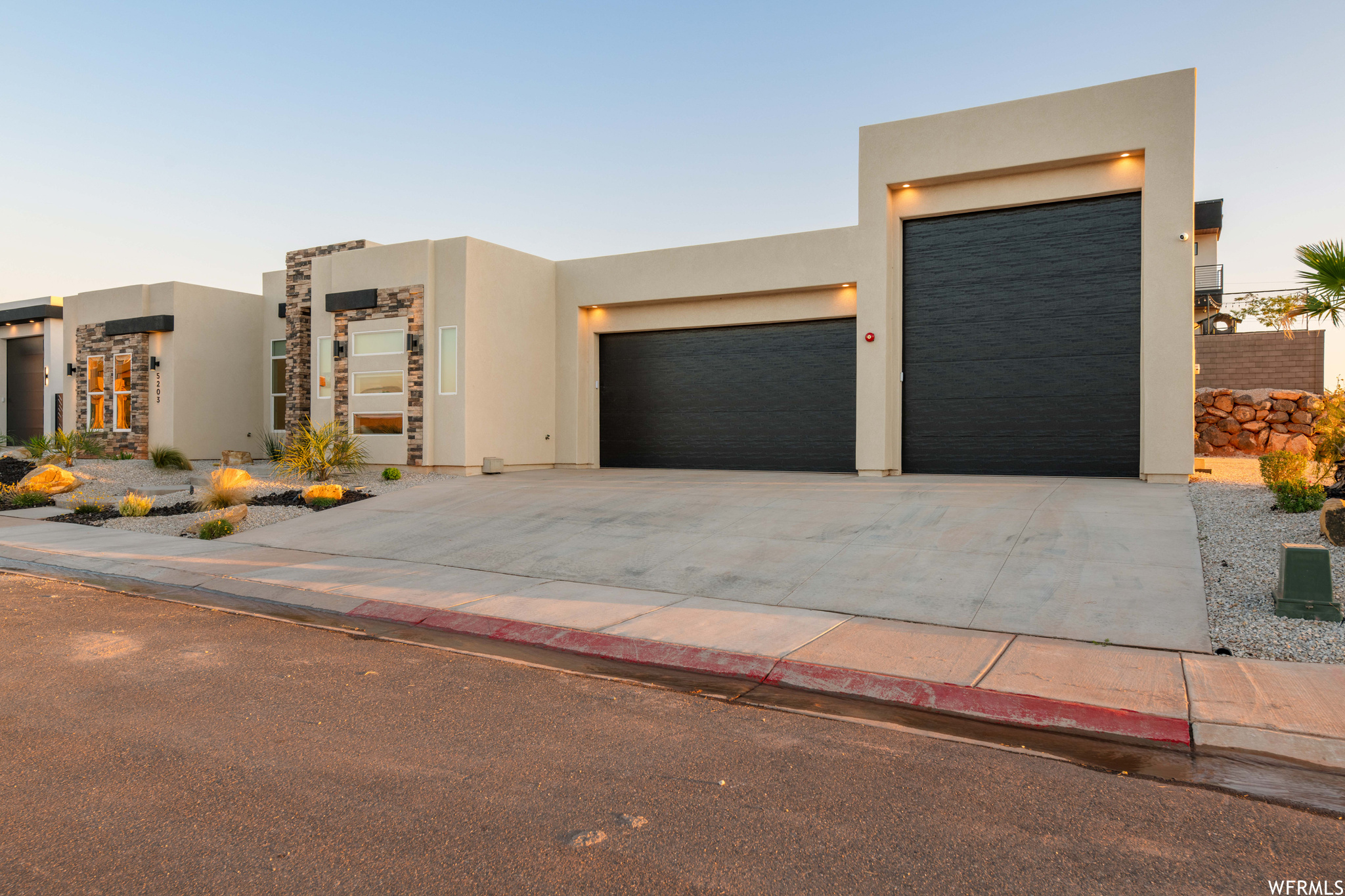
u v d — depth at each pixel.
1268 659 5.61
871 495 12.25
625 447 19.08
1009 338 14.45
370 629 6.89
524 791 3.65
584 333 19.14
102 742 4.20
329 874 2.90
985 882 2.89
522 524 11.38
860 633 6.39
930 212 14.77
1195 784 3.79
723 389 17.88
